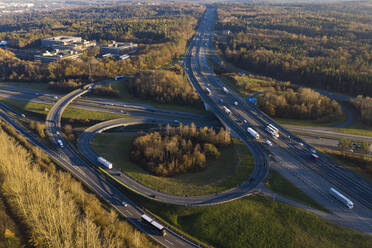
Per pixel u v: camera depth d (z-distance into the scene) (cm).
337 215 13138
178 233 12888
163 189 15562
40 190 12625
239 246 12156
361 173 16200
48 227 11069
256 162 17275
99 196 15212
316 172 16275
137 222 13538
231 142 19700
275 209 13638
